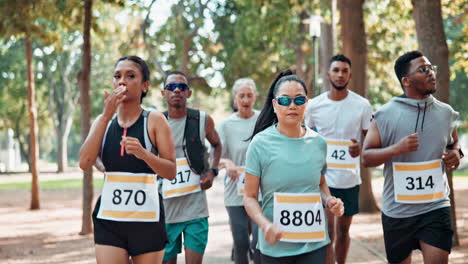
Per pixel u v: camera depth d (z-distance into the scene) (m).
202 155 5.57
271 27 20.50
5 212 14.68
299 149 3.77
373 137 4.62
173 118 5.62
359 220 11.98
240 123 6.70
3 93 39.34
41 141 73.44
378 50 22.14
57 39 13.04
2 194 20.66
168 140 3.86
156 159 3.71
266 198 3.84
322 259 3.79
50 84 40.44
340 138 6.23
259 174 3.78
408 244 4.55
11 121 44.75
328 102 6.29
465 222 11.43
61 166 42.34
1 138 59.22
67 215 13.95
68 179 31.67
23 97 39.78
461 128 40.69
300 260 3.80
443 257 4.33
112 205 3.81
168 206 5.45
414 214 4.45
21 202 17.42
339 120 6.22
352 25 12.27
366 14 17.80
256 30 21.66
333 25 14.88
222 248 8.74
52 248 9.28
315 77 15.02
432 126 4.48
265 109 4.42
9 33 12.10
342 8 12.40
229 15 26.88
